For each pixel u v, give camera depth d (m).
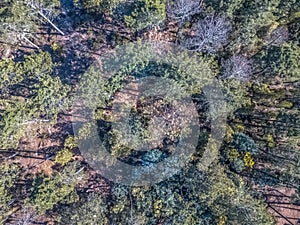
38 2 28.67
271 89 31.22
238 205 25.72
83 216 27.14
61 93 27.94
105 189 30.64
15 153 31.58
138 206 28.28
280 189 30.45
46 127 31.56
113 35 32.41
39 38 33.12
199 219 27.06
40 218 30.55
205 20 28.70
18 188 30.28
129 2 29.08
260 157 30.48
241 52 30.03
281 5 27.27
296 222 30.05
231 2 26.73
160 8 26.52
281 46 27.94
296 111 29.08
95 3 31.00
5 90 30.11
